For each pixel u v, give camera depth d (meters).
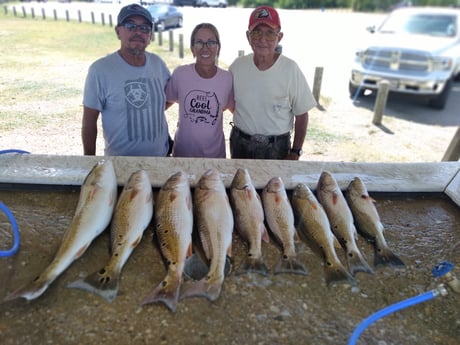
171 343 1.35
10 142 5.03
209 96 2.75
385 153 5.31
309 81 8.45
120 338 1.36
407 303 1.33
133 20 2.41
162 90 2.73
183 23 14.03
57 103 6.79
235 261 1.75
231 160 2.48
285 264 1.70
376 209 2.09
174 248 1.64
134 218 1.73
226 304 1.52
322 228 1.82
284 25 14.12
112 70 2.51
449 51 6.93
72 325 1.40
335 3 17.72
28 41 12.56
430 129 6.39
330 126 6.29
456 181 2.34
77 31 14.98
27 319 1.41
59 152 4.82
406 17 7.86
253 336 1.40
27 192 2.14
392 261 1.75
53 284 1.56
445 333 1.46
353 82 7.60
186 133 2.85
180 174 1.99
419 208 2.18
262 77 2.75
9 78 8.29
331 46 11.50
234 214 1.93
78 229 1.66
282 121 2.90
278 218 1.87
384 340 1.41
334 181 2.07
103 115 2.65
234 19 14.37
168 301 1.44
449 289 1.64
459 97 8.36
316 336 1.41
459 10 7.92
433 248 1.87
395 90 7.16
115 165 2.34
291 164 2.47
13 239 1.79
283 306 1.52
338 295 1.59
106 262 1.69
